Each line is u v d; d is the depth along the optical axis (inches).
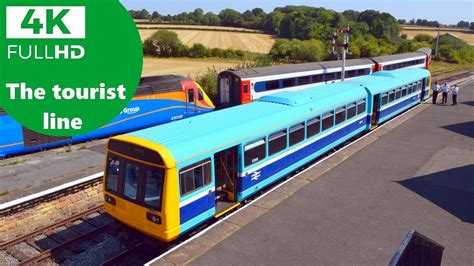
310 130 605.9
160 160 378.6
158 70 2129.7
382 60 1525.6
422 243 248.5
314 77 1250.6
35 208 522.0
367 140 729.0
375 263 349.4
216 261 350.9
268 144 513.7
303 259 354.9
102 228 507.2
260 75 1097.4
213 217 444.5
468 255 362.6
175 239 422.9
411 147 685.9
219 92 1129.4
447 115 947.3
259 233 397.4
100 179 593.9
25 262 431.5
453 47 3538.4
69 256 456.4
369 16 4256.9
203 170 417.7
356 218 429.7
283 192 494.9
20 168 629.6
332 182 527.8
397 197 483.5
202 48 2832.2
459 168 581.6
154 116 927.0
